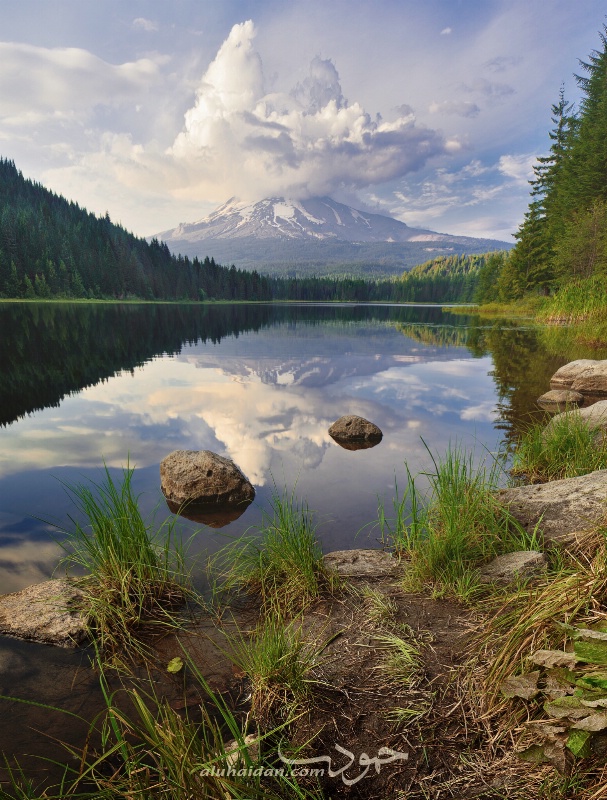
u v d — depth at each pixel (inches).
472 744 78.7
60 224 5477.4
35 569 148.6
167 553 143.2
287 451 262.5
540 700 78.4
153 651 113.9
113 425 316.5
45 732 89.6
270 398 399.9
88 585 137.1
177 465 208.8
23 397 402.6
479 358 645.3
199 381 477.7
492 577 127.4
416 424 316.5
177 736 77.4
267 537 155.2
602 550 102.6
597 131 1649.9
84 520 180.4
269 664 97.1
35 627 119.2
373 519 179.9
